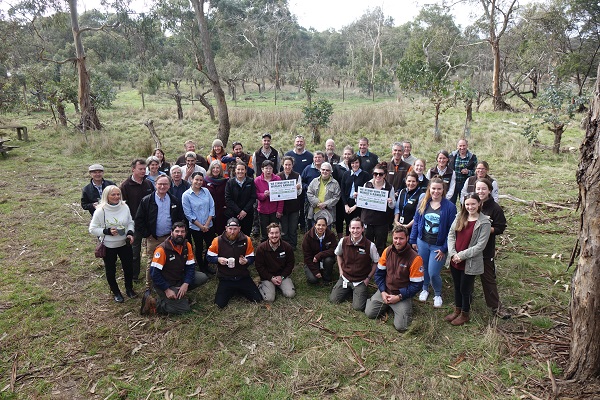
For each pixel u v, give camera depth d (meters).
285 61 56.25
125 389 3.87
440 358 4.27
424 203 5.15
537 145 13.59
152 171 6.30
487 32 26.80
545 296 5.39
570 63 27.59
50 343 4.50
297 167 7.95
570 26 28.56
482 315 4.99
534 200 9.12
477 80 31.09
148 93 36.00
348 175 6.91
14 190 10.17
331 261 5.76
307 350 4.41
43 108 24.33
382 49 50.72
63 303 5.28
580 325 3.70
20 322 4.87
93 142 14.97
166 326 4.82
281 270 5.64
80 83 18.23
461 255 4.55
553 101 13.16
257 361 4.20
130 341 4.54
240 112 19.84
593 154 3.49
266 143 7.93
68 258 6.57
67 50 41.06
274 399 3.75
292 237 6.94
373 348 4.44
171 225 5.66
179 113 20.94
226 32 48.34
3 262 6.40
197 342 4.54
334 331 4.75
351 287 5.28
